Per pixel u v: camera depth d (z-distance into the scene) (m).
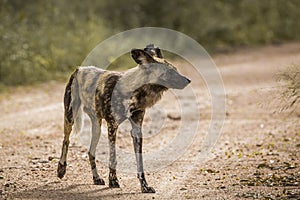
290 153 33.66
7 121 44.66
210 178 28.64
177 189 26.52
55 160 32.53
